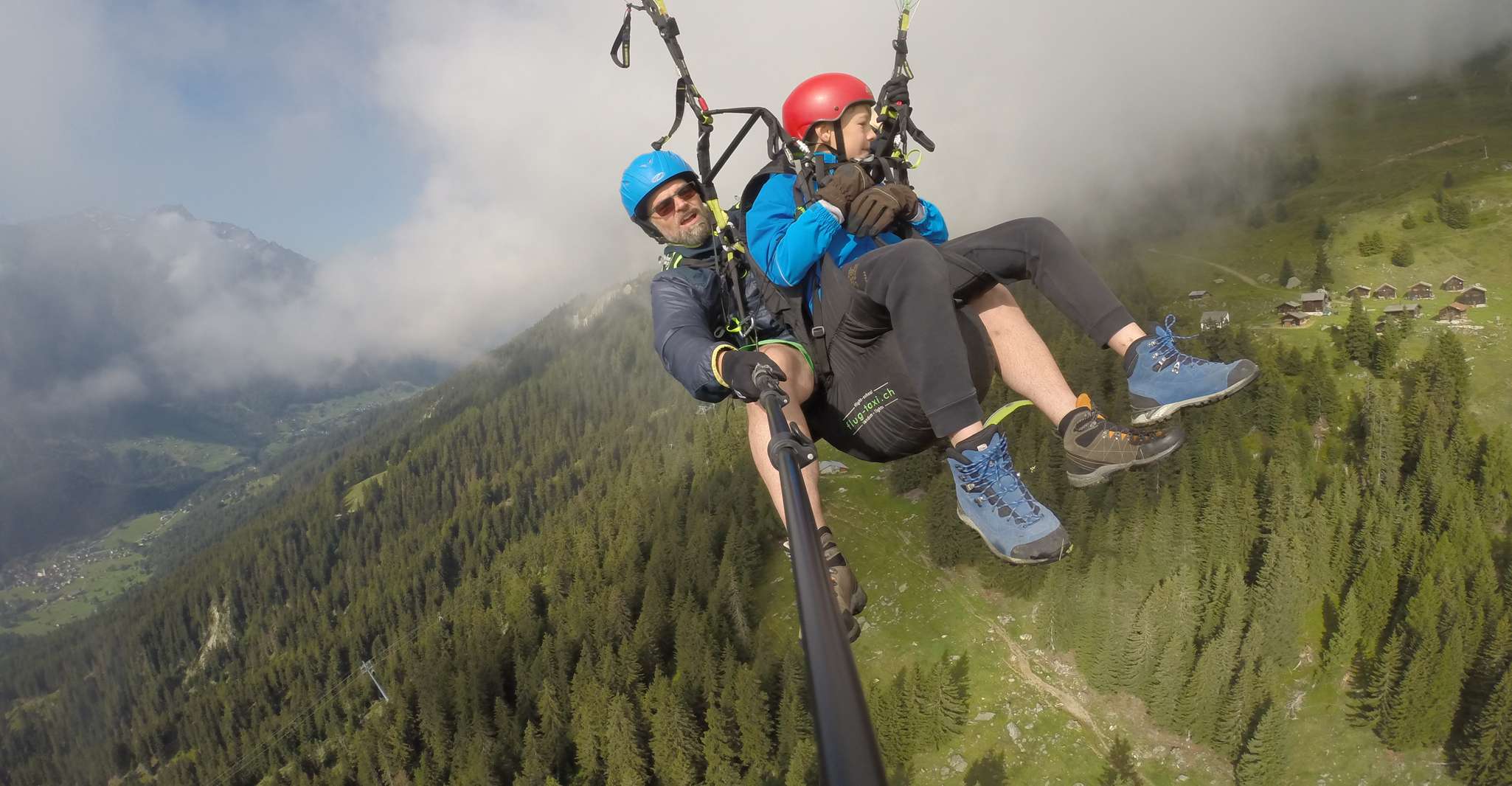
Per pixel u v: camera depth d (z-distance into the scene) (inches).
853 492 3550.7
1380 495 2999.5
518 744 3142.2
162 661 7194.9
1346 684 2440.9
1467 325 4244.6
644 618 3316.9
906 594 2955.2
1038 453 3095.5
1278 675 2519.7
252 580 7519.7
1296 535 2687.0
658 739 2672.2
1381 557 2623.0
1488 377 3784.5
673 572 3720.5
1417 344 4170.8
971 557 2940.5
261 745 4815.5
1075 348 4001.0
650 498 4626.0
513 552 5502.0
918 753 2453.2
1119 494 2962.6
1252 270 6023.6
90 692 6983.3
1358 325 3978.8
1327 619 2640.3
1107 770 2333.9
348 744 4367.6
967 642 2731.3
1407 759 2263.8
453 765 3243.1
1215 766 2320.4
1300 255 5969.5
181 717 5757.9
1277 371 3619.6
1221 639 2369.6
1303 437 3425.2
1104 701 2498.8
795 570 64.9
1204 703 2319.1
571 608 3873.0
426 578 6181.1
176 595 7618.1
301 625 6983.3
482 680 3570.4
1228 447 3189.0
